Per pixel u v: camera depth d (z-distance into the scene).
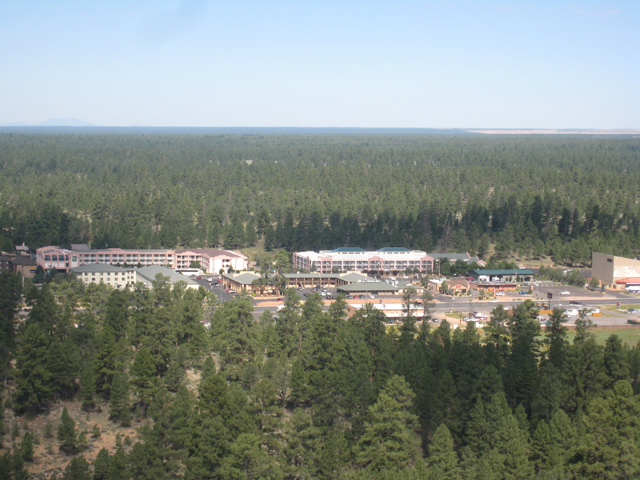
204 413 141.00
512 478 125.00
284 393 168.25
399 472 125.44
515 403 159.12
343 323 198.25
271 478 127.44
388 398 140.75
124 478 129.00
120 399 158.25
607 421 129.75
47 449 146.00
